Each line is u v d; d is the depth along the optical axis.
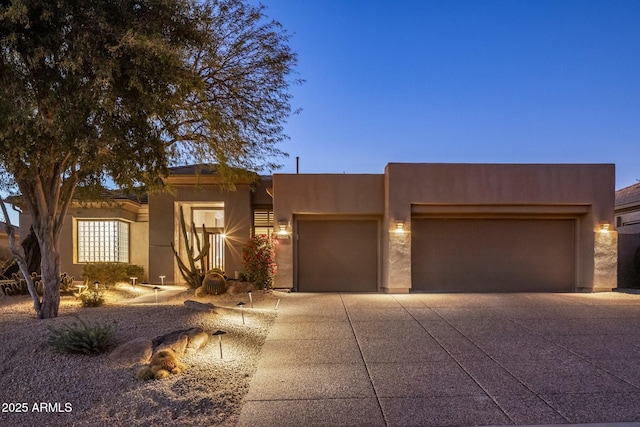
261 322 9.02
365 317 9.68
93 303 10.30
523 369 6.35
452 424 4.69
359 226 14.48
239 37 11.35
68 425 4.63
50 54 7.46
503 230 14.29
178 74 8.28
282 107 12.26
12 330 7.29
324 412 4.98
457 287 14.17
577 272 14.14
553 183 13.64
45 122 7.20
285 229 13.88
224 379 5.86
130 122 8.00
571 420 4.75
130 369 5.86
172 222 16.59
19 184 8.70
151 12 8.08
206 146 12.41
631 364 6.55
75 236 17.19
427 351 7.22
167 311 8.97
